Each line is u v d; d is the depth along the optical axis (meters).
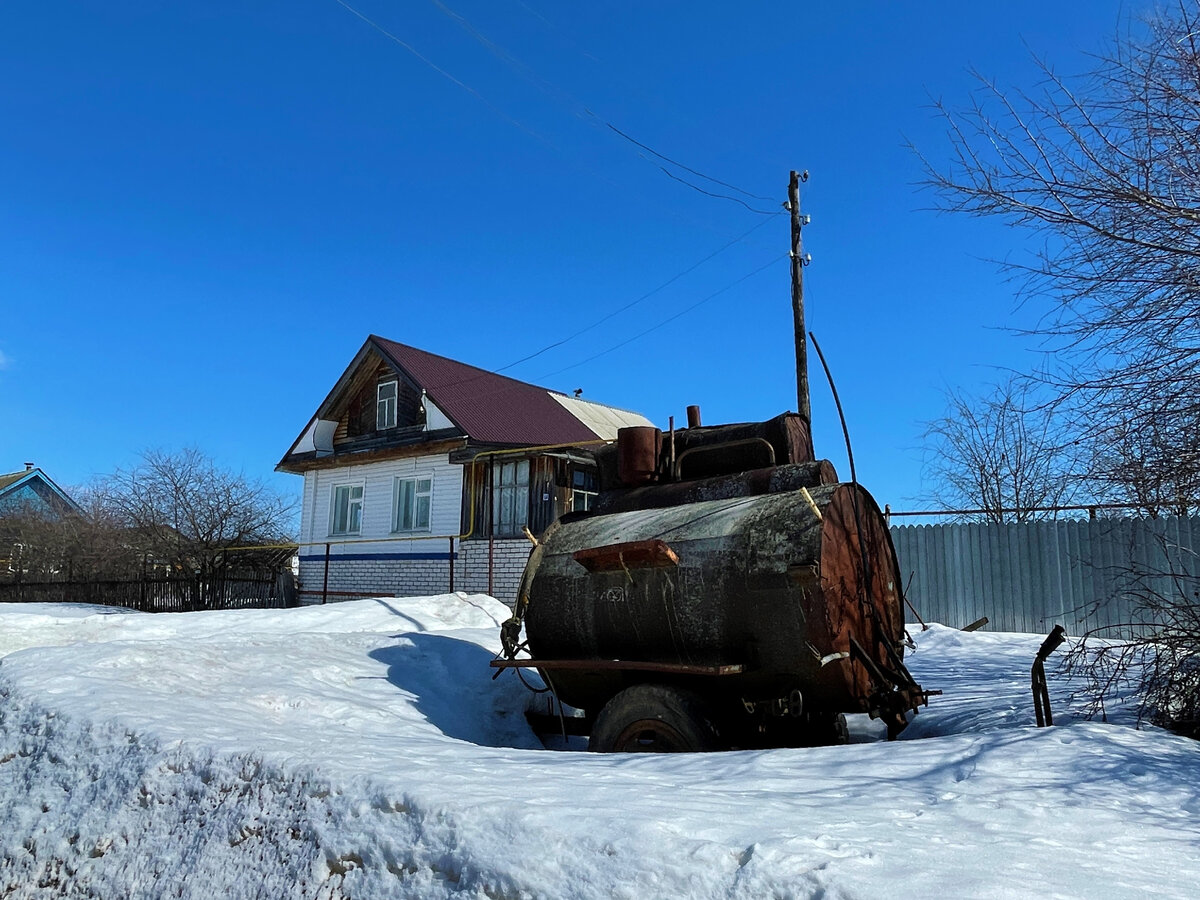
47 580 25.02
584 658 6.94
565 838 3.13
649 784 3.95
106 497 28.25
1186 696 5.46
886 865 2.79
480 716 8.47
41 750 5.75
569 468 17.58
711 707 6.08
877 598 6.66
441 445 18.06
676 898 2.75
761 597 5.95
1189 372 5.52
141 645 7.80
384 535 19.62
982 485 22.78
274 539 24.30
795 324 15.80
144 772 5.00
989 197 6.32
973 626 13.67
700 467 7.84
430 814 3.55
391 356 19.56
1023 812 3.52
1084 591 12.95
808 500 6.14
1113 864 2.96
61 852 4.89
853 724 8.38
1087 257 5.98
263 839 4.12
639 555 6.44
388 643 9.48
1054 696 7.10
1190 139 5.66
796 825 3.19
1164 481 5.64
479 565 17.61
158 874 4.38
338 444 21.38
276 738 5.29
